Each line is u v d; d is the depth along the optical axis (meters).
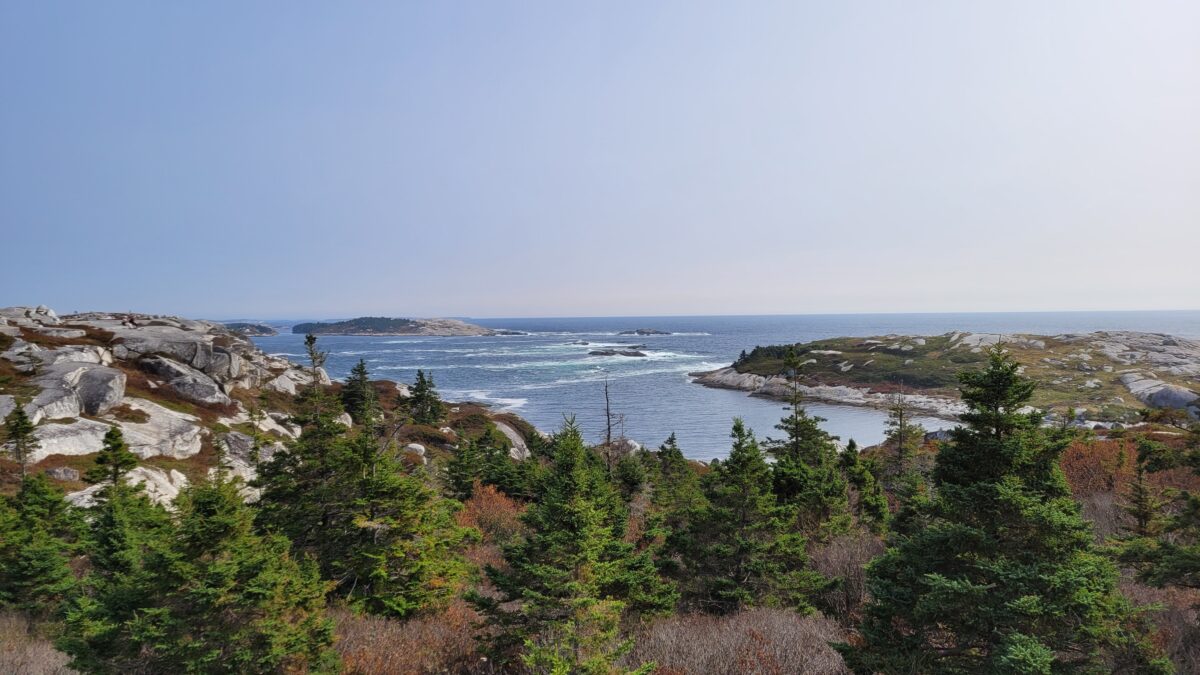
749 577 15.53
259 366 68.38
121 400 44.66
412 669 11.34
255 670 9.45
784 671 10.30
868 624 9.48
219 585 9.52
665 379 142.00
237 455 43.81
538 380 139.75
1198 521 11.88
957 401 91.19
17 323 55.41
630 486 31.59
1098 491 22.59
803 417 32.28
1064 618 7.71
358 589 15.59
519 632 11.34
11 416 29.88
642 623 13.26
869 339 140.50
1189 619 11.61
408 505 15.59
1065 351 107.44
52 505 20.94
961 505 8.59
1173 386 75.88
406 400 66.50
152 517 18.55
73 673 11.73
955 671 8.27
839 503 21.00
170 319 77.50
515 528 26.14
